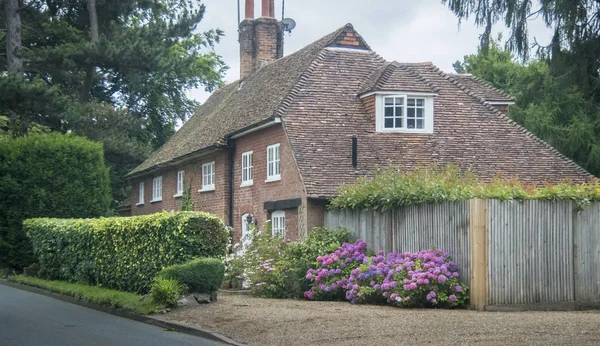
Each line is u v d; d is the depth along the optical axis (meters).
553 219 14.49
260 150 24.16
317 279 16.73
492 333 10.41
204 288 14.81
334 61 25.28
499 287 14.01
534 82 32.97
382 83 23.27
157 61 31.88
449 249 14.86
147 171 33.72
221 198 26.44
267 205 23.22
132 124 36.19
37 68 35.03
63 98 29.16
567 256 14.54
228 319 12.66
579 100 31.50
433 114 23.78
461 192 15.07
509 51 13.41
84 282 18.92
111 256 17.52
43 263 21.50
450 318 12.01
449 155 23.03
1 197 23.88
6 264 23.94
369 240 17.67
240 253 19.78
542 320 11.59
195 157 28.89
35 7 35.03
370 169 21.66
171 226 15.21
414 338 10.34
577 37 12.70
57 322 13.34
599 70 13.26
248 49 32.16
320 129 22.52
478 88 27.25
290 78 25.45
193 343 10.98
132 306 14.35
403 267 14.97
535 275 14.28
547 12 12.66
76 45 31.52
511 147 23.95
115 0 34.50
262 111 24.75
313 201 20.41
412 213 16.06
